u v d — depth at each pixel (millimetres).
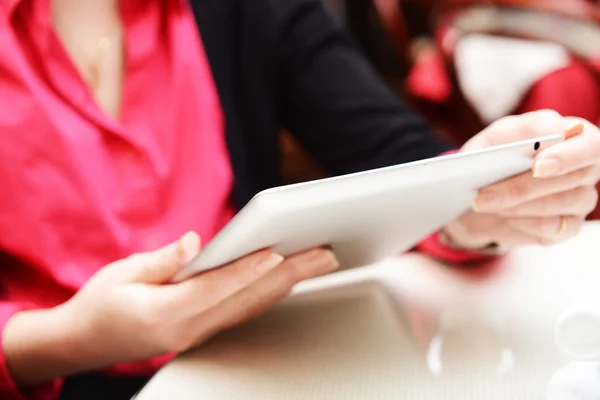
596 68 1228
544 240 543
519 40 1306
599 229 642
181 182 736
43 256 661
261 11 853
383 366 444
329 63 878
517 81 1278
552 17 1270
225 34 822
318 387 422
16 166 651
